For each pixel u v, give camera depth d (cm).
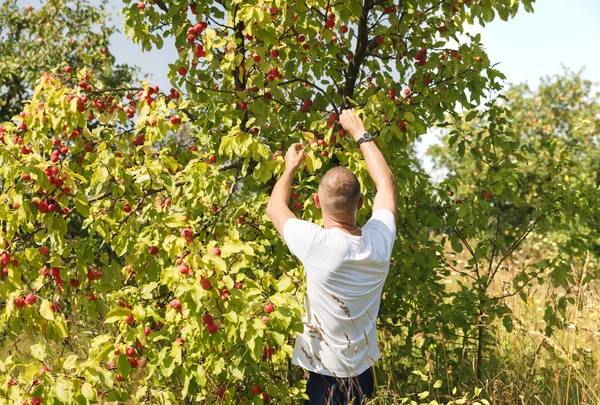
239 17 345
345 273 241
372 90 416
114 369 310
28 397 262
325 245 241
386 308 435
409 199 434
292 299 266
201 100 418
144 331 290
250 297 274
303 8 365
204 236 367
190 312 268
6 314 300
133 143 388
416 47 429
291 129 415
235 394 317
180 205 358
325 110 414
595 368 375
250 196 429
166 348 290
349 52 430
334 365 247
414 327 434
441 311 423
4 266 312
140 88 388
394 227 259
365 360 251
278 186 265
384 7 418
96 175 328
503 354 467
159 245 342
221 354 291
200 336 277
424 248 420
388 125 365
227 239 296
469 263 453
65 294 336
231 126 362
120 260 493
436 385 323
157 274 346
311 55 406
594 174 1083
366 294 247
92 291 351
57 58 902
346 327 246
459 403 315
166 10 412
